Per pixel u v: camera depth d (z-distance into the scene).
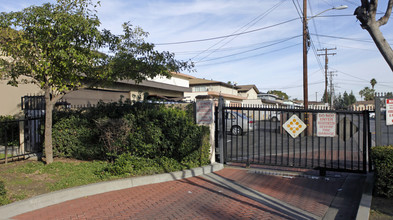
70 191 5.71
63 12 7.01
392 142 14.18
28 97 9.84
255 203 5.50
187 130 8.14
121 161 7.25
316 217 4.84
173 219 4.72
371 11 4.76
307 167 7.46
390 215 4.54
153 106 8.67
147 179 6.86
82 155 8.98
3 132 11.31
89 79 8.30
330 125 7.26
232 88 43.44
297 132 7.63
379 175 5.30
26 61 7.06
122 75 8.23
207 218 4.76
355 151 11.53
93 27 7.00
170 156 8.30
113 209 5.17
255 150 12.02
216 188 6.51
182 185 6.77
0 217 4.64
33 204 5.13
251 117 17.30
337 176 7.32
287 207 5.29
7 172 7.11
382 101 6.54
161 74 8.36
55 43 6.80
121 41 8.22
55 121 9.21
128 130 8.14
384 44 4.71
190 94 34.34
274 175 7.70
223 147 8.80
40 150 9.52
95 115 8.93
